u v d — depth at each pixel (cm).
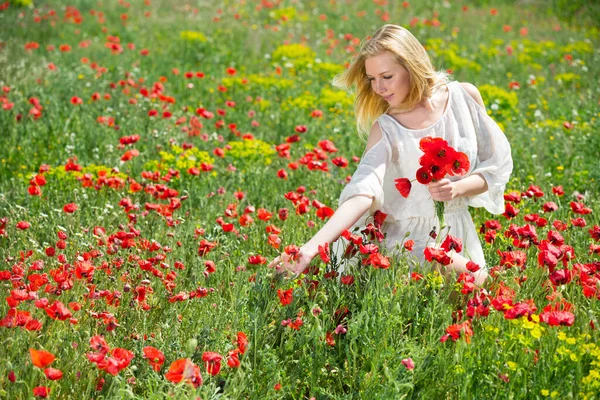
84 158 613
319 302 317
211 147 662
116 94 796
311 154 516
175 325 301
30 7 1462
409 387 267
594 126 678
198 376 237
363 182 334
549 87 947
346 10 1608
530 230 333
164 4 1605
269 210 492
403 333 314
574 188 530
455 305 322
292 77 972
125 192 515
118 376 251
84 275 299
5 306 306
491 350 271
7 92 780
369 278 317
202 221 461
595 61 1107
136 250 372
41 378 265
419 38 1345
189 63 1062
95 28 1320
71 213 410
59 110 723
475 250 364
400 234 356
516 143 642
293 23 1446
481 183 353
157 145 625
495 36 1402
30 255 365
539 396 259
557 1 1653
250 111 753
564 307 290
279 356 298
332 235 322
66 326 295
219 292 336
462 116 358
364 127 381
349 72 359
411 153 347
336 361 306
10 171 581
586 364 271
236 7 1567
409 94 346
